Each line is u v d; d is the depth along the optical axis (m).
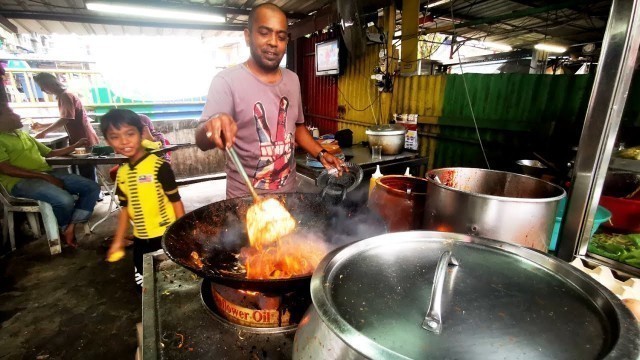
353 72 5.22
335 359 0.54
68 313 2.77
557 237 1.39
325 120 6.20
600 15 5.46
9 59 6.16
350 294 0.65
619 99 1.10
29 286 3.15
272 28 1.53
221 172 7.41
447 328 0.55
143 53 6.86
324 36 5.72
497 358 0.50
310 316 0.69
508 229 1.02
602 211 1.59
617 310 0.55
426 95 4.22
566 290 0.65
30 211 3.68
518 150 3.46
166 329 0.98
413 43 4.22
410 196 1.41
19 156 3.64
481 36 8.11
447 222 1.12
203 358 0.88
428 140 4.34
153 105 6.73
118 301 2.92
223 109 1.64
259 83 1.70
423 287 0.67
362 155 3.66
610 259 1.35
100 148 4.22
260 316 0.97
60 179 3.87
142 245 2.33
